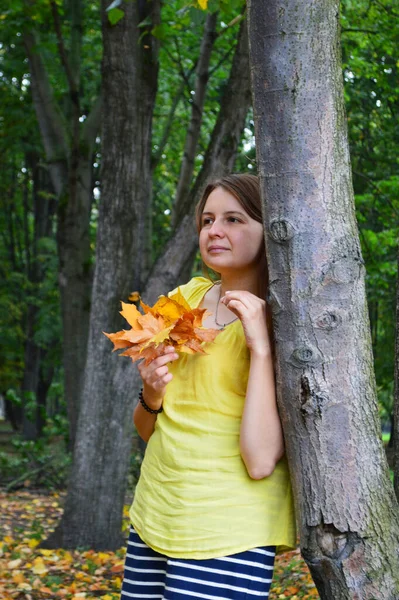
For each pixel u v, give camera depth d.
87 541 7.06
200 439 2.18
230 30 10.23
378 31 8.65
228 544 2.09
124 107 6.98
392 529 1.99
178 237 7.05
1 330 21.69
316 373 1.98
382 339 12.23
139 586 2.27
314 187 2.01
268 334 2.17
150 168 9.73
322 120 2.02
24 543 7.45
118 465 7.15
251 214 2.28
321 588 2.01
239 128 6.97
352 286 2.00
